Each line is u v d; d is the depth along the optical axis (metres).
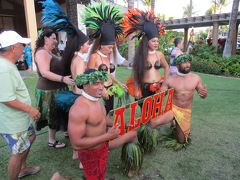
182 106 3.12
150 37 3.11
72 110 1.89
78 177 2.61
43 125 3.07
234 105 5.11
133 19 3.10
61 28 2.75
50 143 3.27
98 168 2.13
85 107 1.89
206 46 14.51
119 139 2.44
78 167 2.82
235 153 3.12
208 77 8.84
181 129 3.15
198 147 3.29
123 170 2.70
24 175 2.63
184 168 2.80
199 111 4.74
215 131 3.79
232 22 11.31
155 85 3.20
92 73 1.89
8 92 1.97
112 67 3.06
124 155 2.58
